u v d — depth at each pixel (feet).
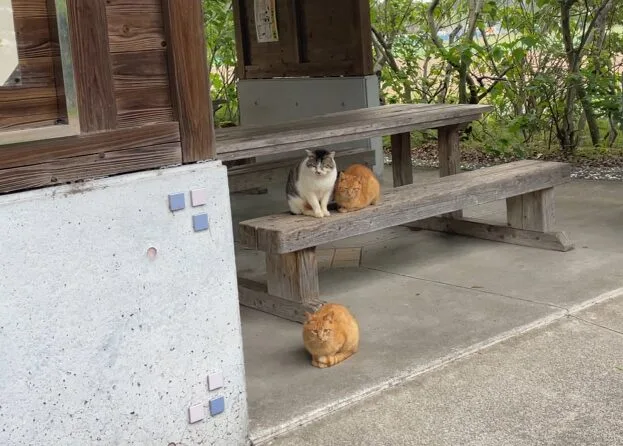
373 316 15.99
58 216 10.23
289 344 15.08
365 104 27.20
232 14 33.55
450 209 17.94
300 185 16.48
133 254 10.78
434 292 17.07
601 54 29.09
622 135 30.89
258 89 31.27
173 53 11.02
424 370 13.70
